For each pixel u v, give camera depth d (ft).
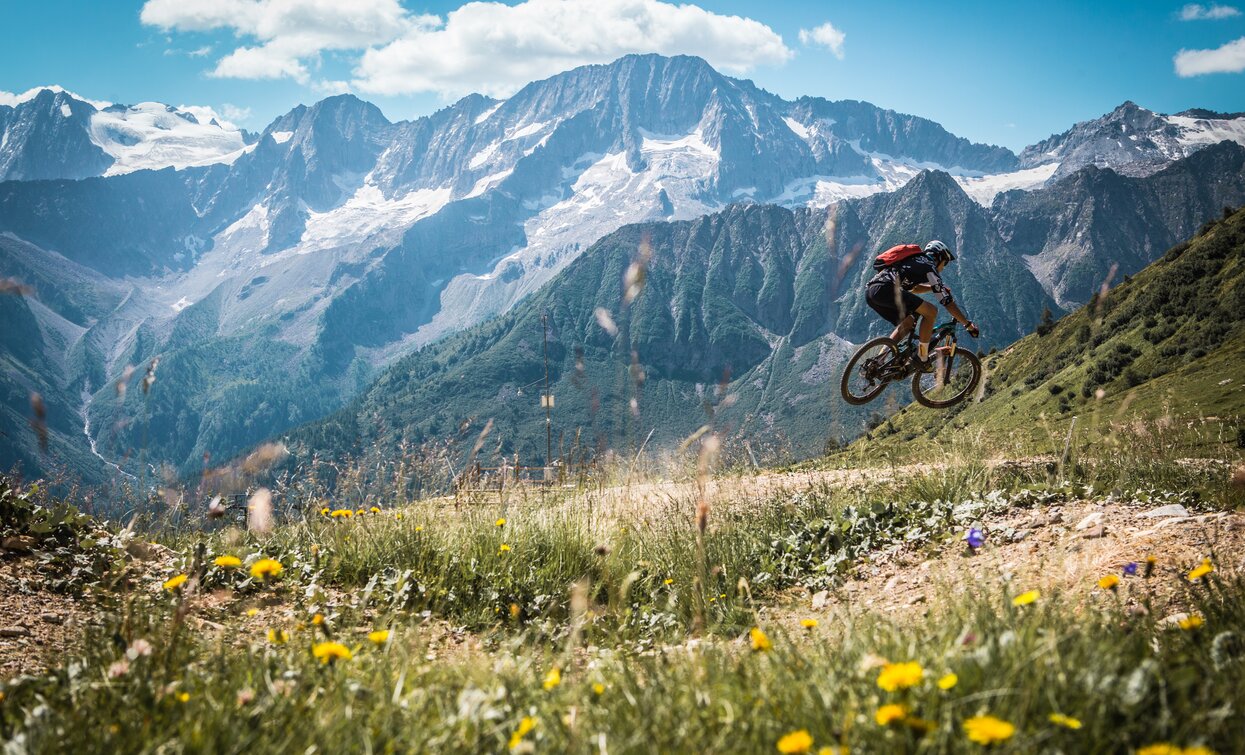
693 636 20.98
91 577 21.74
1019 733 8.27
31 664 16.29
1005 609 13.12
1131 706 9.05
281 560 24.38
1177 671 9.90
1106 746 8.51
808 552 28.27
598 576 26.25
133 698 11.53
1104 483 32.07
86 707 11.35
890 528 29.30
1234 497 30.25
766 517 31.24
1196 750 7.45
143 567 22.89
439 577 24.47
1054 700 8.93
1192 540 22.06
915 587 23.43
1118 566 20.49
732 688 11.17
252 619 20.06
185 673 12.63
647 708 10.44
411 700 11.30
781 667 11.71
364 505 28.19
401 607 21.54
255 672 12.59
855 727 9.01
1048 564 21.72
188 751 9.62
